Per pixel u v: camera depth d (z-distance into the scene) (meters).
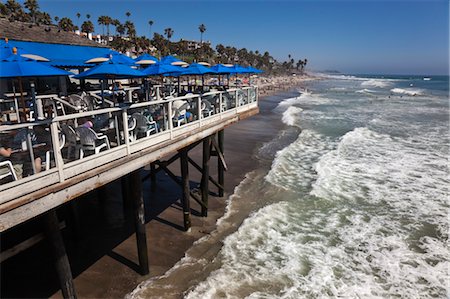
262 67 149.50
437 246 9.68
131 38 87.12
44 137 4.99
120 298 7.20
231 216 11.13
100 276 7.83
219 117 10.43
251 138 23.28
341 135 24.81
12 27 11.84
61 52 11.24
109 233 9.73
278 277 8.16
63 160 5.43
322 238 10.00
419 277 8.35
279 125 29.23
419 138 23.61
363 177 15.17
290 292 7.66
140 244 7.68
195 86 13.96
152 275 7.97
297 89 82.19
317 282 8.04
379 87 89.25
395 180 14.84
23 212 4.44
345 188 13.83
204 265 8.45
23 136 4.79
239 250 9.18
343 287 7.92
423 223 11.00
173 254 8.86
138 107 6.91
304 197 12.84
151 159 6.93
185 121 8.59
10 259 8.11
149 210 11.33
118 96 10.12
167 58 12.43
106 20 92.12
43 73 5.07
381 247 9.62
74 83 12.30
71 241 9.16
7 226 4.25
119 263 8.34
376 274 8.44
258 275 8.20
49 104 7.96
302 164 17.23
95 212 11.04
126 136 6.20
